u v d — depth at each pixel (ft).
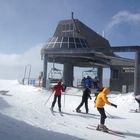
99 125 40.04
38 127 34.14
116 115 59.77
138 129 45.09
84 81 81.10
